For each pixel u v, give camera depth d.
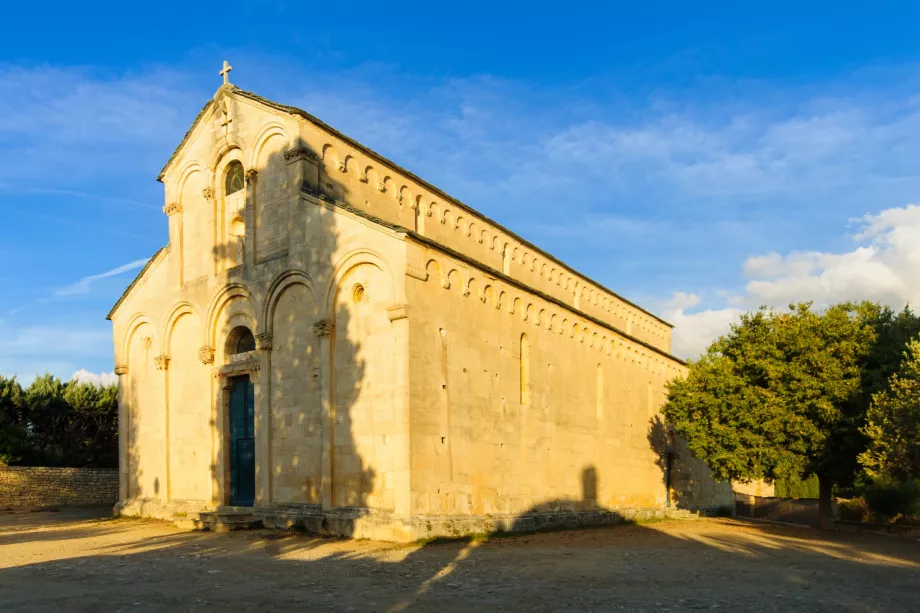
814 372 35.78
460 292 29.98
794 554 25.19
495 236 40.91
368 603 14.98
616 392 43.66
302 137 31.25
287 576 18.42
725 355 39.66
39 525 33.50
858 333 35.59
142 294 39.16
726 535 33.28
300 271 30.66
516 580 18.03
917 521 43.44
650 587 17.20
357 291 28.78
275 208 32.41
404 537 25.16
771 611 14.42
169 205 37.72
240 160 34.56
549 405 35.97
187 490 35.09
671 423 50.34
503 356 32.59
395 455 26.34
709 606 14.85
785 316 37.62
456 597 15.71
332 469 28.41
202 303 35.34
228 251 35.09
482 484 29.88
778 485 72.44
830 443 35.59
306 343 30.30
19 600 15.22
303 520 28.47
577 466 38.00
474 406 29.98
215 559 21.66
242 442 33.34
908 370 26.70
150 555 22.67
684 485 51.09
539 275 44.50
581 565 20.98
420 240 27.73
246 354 33.16
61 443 53.53
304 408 29.92
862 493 49.22
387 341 27.42
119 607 14.52
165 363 36.94
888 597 16.16
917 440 25.14
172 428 36.47
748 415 36.16
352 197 32.41
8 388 49.94
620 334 44.44
